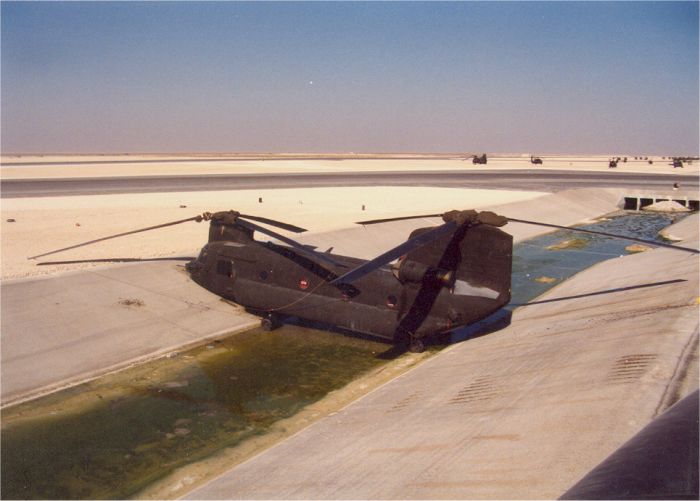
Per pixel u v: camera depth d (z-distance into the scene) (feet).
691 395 16.55
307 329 72.23
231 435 45.80
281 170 362.74
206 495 36.73
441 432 38.73
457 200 190.29
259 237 113.91
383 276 62.39
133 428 46.88
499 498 27.91
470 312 57.31
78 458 42.16
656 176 319.88
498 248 55.83
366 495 32.19
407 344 65.57
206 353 64.18
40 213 143.13
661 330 47.80
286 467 38.70
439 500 29.30
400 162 565.53
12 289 71.05
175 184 235.40
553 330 61.41
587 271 103.91
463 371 53.26
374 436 41.24
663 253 101.19
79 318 67.56
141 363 60.90
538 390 42.45
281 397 53.01
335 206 168.25
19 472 40.32
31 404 51.01
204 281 74.49
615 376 39.75
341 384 55.93
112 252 97.50
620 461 12.87
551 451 31.32
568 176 320.70
